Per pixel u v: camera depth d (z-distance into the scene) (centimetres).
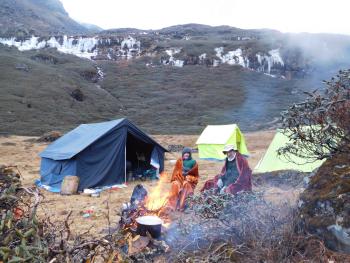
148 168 1393
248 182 689
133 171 1404
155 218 525
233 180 711
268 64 10506
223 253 454
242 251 450
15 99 5125
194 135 3581
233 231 481
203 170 1529
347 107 455
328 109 464
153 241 500
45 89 5941
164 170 1520
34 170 1581
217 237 488
